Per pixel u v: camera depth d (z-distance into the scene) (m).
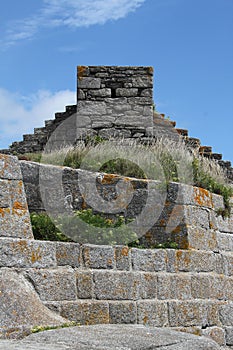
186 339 5.66
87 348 5.06
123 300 8.47
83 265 8.16
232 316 10.42
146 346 5.27
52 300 7.62
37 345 5.16
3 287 6.96
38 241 7.71
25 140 16.95
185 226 10.07
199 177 11.70
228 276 10.84
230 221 11.44
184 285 9.52
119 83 15.59
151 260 9.09
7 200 7.63
